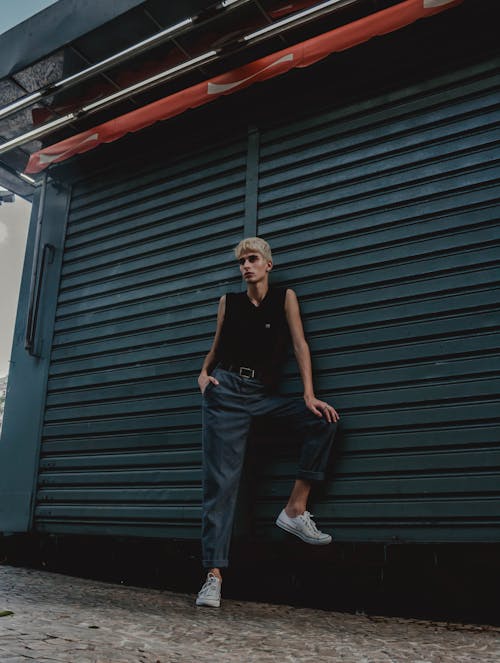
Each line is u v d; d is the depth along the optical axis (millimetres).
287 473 3066
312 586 2852
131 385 3756
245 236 3568
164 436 3527
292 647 1981
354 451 2920
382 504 2795
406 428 2838
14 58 3916
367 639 2158
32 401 4180
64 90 4016
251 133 3750
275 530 3020
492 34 3086
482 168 2971
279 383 3207
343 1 3223
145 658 1696
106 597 2848
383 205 3176
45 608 2412
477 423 2695
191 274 3734
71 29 3668
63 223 4488
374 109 3346
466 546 2582
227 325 3180
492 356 2736
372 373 2982
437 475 2717
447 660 1859
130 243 4082
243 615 2555
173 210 3953
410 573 2662
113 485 3631
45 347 4246
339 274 3209
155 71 3807
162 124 4090
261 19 3381
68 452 3898
